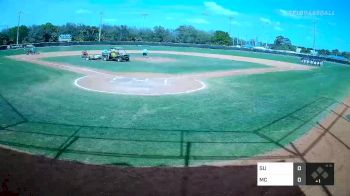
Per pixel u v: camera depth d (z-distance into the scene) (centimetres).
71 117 1616
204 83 2948
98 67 3900
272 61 6275
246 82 3117
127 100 2072
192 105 1978
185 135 1385
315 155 1180
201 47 9406
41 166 1016
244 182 944
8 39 7581
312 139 1374
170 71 3800
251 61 6103
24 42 8338
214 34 12700
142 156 1134
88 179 939
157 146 1240
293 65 5531
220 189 900
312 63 5878
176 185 918
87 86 2552
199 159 1120
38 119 1559
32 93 2195
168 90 2500
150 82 2878
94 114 1691
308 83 3247
